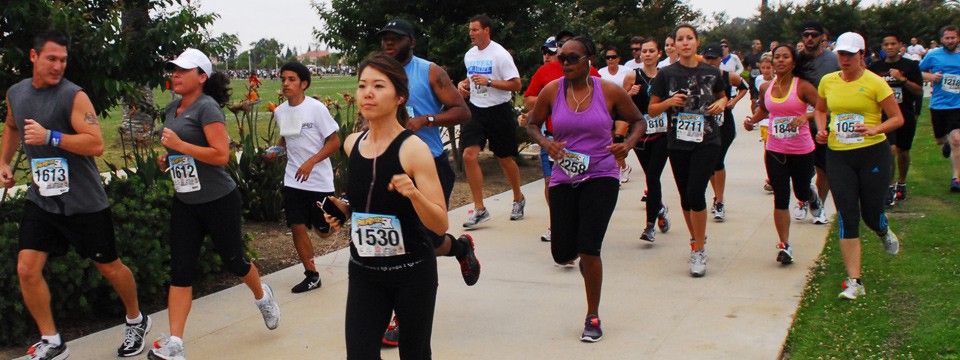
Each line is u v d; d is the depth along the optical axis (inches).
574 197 199.0
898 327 192.9
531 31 485.1
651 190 285.9
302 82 239.6
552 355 187.9
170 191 237.8
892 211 325.4
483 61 317.4
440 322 213.2
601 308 220.4
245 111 341.7
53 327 184.7
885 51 337.1
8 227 203.3
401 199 132.0
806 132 254.5
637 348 190.1
